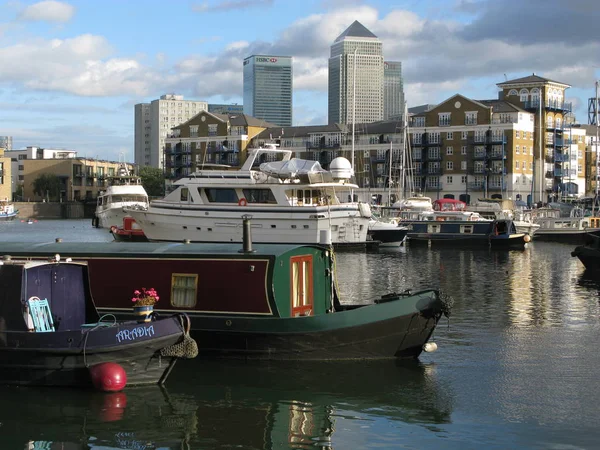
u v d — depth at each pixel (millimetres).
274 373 18656
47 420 15414
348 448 14102
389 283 37000
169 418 15555
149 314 17781
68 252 20922
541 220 74438
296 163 50219
